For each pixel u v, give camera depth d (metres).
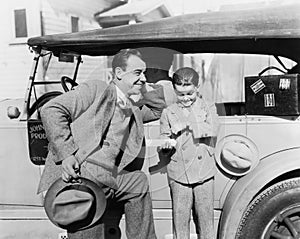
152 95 3.23
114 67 3.17
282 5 3.43
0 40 5.63
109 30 3.43
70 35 3.51
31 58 5.53
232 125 3.30
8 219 3.64
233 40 3.39
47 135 2.99
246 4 3.72
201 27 3.31
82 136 3.01
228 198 3.30
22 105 3.83
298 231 3.26
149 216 3.28
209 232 3.27
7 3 5.75
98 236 3.14
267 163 3.26
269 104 3.33
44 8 5.64
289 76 3.28
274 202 3.28
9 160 3.61
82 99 3.01
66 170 2.98
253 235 3.30
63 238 3.57
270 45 3.60
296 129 3.25
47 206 3.09
